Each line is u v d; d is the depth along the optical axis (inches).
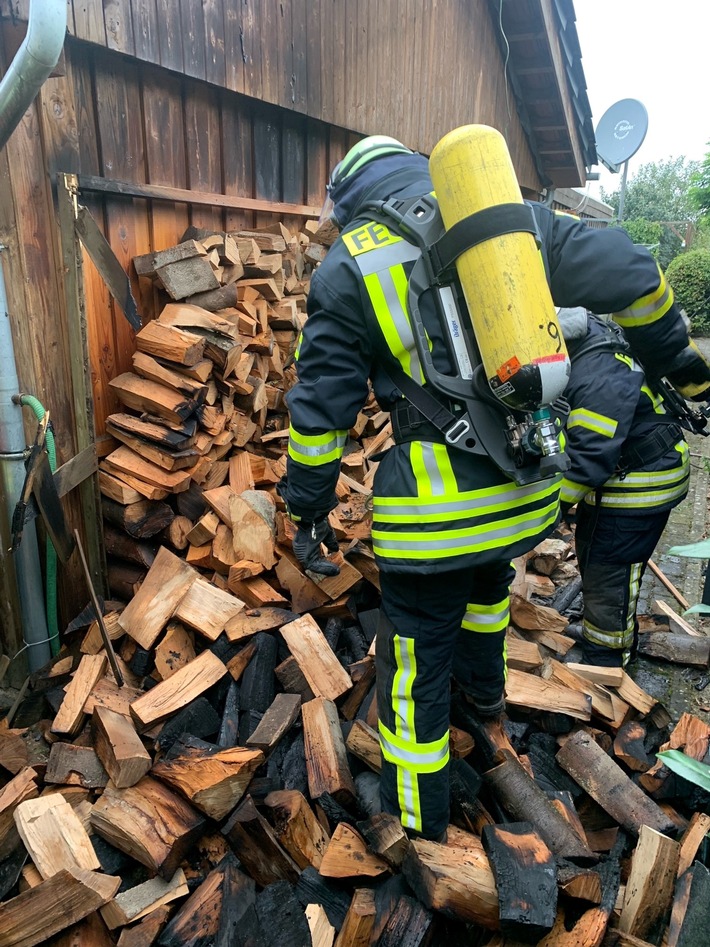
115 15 91.9
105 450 97.8
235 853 64.9
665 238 878.4
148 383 97.7
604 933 59.0
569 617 123.0
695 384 82.0
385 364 59.9
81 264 86.4
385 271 56.0
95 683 80.4
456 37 218.5
